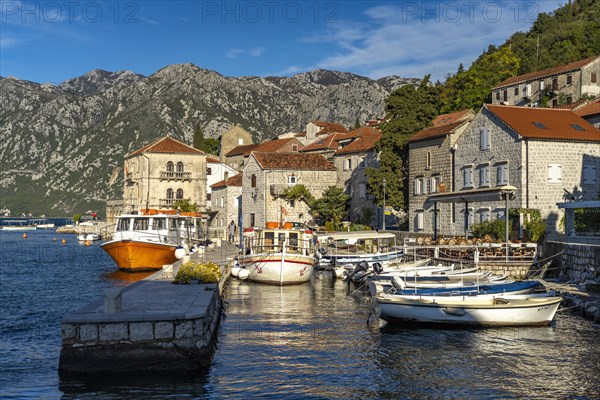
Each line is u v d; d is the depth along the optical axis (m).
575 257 37.31
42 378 18.61
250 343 23.75
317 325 27.61
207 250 63.53
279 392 17.70
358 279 42.12
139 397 16.91
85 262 65.69
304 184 80.69
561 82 86.56
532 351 22.67
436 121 70.25
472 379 19.27
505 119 51.38
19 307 33.38
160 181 100.88
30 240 123.19
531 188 48.78
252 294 38.12
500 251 42.31
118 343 18.34
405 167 67.56
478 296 27.52
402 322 27.53
